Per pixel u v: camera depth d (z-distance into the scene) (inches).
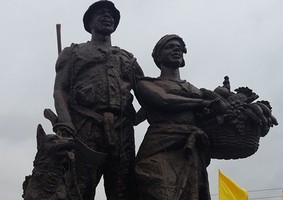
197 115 288.2
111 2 302.5
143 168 274.2
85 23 310.2
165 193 262.4
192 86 298.5
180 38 309.0
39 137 245.4
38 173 241.1
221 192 420.8
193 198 269.0
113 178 280.5
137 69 302.5
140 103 297.1
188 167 274.2
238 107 280.8
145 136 288.7
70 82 288.4
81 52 290.0
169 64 303.6
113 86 281.7
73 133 266.1
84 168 271.4
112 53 292.2
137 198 282.7
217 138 282.8
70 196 258.4
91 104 279.0
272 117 294.4
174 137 278.8
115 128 277.3
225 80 296.5
